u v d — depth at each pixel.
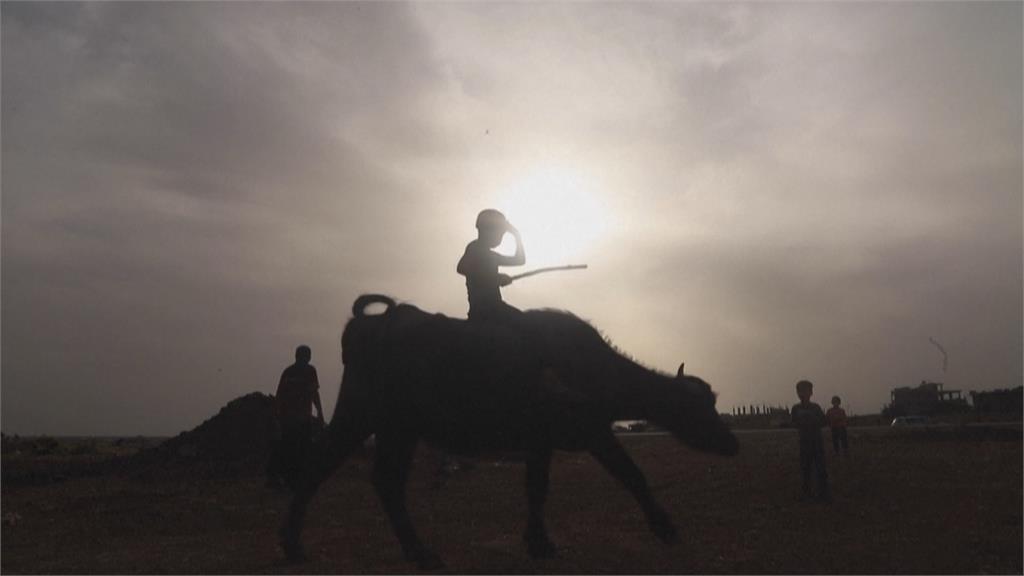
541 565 7.68
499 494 13.43
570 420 7.37
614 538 9.10
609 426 7.60
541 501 7.95
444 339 7.62
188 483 16.30
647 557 8.00
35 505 12.90
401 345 7.77
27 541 9.72
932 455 20.09
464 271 8.12
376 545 9.02
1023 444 24.23
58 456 25.69
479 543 9.05
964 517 9.99
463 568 7.61
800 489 13.26
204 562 8.16
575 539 9.08
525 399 7.33
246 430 19.36
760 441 29.89
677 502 12.09
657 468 17.98
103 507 12.59
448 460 16.33
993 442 25.86
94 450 31.72
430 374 7.56
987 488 12.65
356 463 17.75
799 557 7.88
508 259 8.23
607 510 11.42
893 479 14.36
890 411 68.38
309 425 13.33
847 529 9.43
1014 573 7.17
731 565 7.57
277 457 14.29
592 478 15.55
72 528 10.67
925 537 8.80
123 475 17.72
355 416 7.96
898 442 27.69
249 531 10.38
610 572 7.35
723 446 7.69
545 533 8.03
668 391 7.61
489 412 7.39
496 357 7.42
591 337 7.67
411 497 13.29
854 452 22.19
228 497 13.79
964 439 27.73
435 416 7.56
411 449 7.84
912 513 10.47
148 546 9.26
